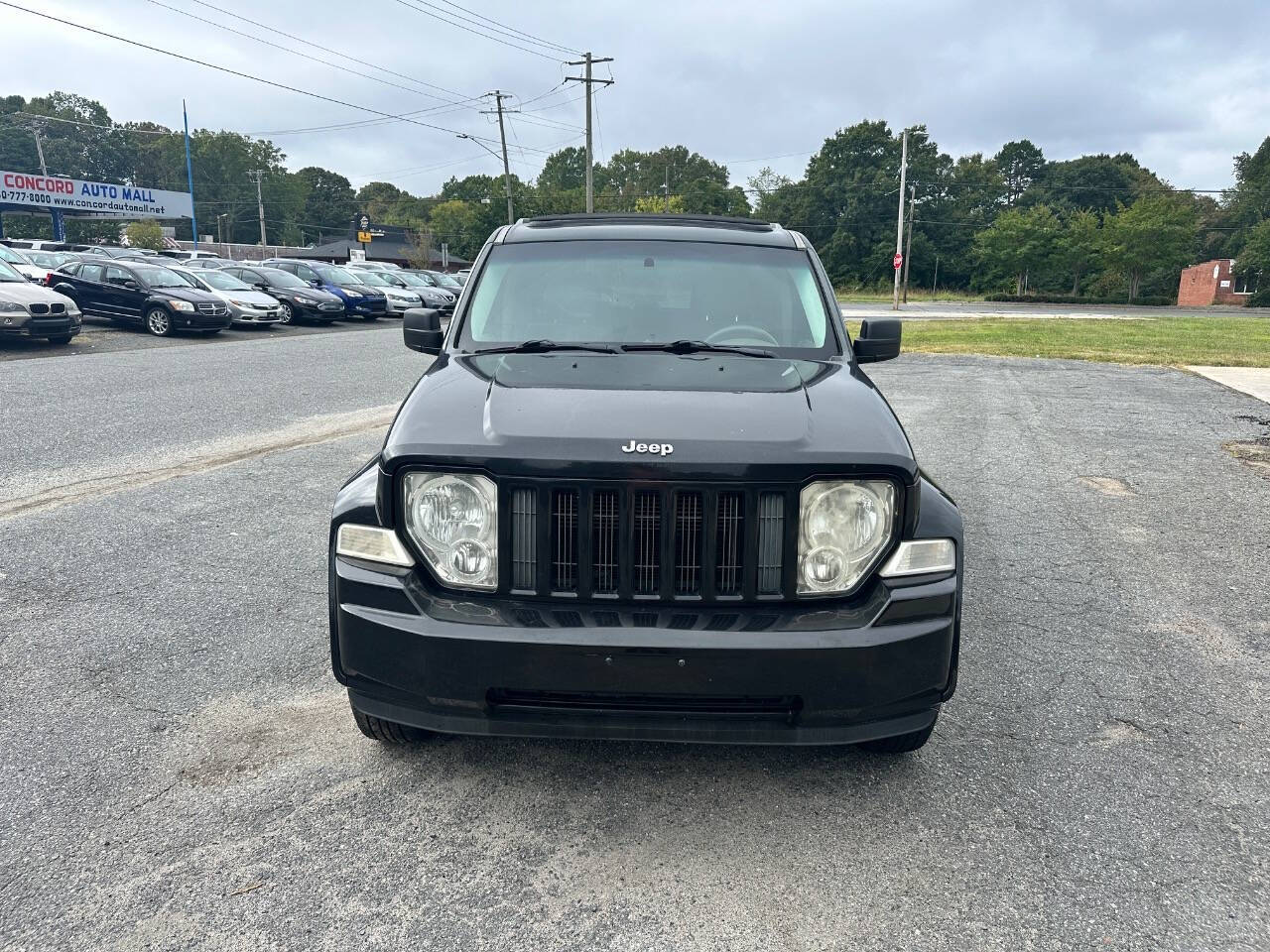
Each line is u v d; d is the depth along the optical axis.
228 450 7.84
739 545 2.49
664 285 3.66
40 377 11.94
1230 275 78.88
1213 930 2.29
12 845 2.54
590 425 2.56
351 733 3.22
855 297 77.12
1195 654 4.07
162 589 4.57
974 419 10.53
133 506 6.06
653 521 2.48
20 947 2.16
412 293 28.39
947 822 2.76
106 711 3.33
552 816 2.75
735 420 2.62
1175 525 6.19
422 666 2.46
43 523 5.63
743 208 113.06
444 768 3.01
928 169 89.12
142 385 11.55
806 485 2.50
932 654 2.51
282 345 17.95
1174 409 11.48
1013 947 2.23
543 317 3.55
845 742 2.53
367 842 2.60
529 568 2.53
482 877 2.46
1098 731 3.35
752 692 2.41
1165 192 99.06
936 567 2.57
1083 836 2.70
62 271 19.69
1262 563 5.39
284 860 2.51
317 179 137.50
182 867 2.47
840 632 2.43
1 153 100.00
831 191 92.31
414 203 141.88
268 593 4.55
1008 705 3.55
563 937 2.24
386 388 12.07
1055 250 76.50
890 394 12.70
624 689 2.41
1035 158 109.25
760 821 2.75
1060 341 22.91
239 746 3.11
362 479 2.83
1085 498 6.93
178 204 54.59
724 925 2.29
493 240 4.03
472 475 2.52
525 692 2.47
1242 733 3.35
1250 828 2.75
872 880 2.48
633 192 125.81
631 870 2.51
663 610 2.49
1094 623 4.44
